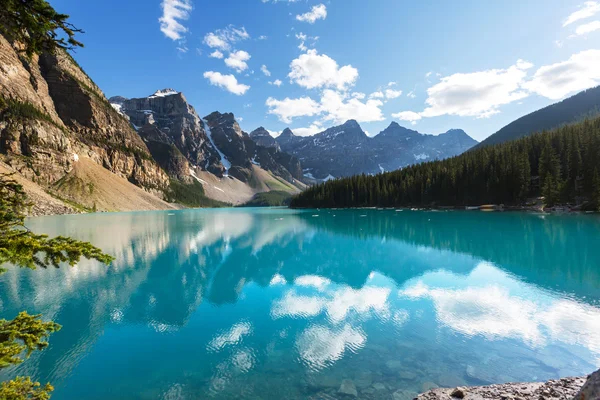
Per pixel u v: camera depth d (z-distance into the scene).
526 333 12.02
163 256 30.14
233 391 8.99
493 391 7.38
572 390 7.05
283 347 11.55
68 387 9.40
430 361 10.25
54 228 51.25
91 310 15.76
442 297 16.41
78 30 4.82
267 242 38.41
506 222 48.28
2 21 4.54
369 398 8.45
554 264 22.58
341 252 30.58
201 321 14.22
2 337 4.64
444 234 39.78
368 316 14.23
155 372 10.07
